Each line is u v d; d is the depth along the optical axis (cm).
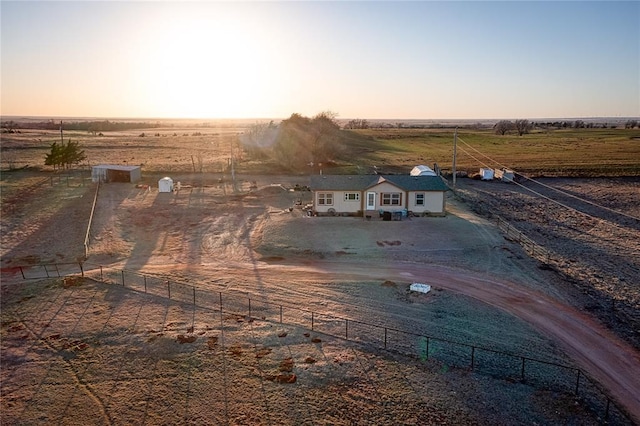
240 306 2611
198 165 7900
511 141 13038
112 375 1953
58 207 4934
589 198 5997
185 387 1856
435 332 2305
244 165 7988
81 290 2845
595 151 10406
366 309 2564
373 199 4500
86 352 2134
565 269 3309
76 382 1916
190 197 5538
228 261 3422
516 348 2172
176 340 2211
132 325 2381
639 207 5519
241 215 4728
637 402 1816
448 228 4094
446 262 3319
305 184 6425
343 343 2183
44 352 2144
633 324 2486
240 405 1741
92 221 4425
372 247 3619
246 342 2189
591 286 3006
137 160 8688
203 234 4100
